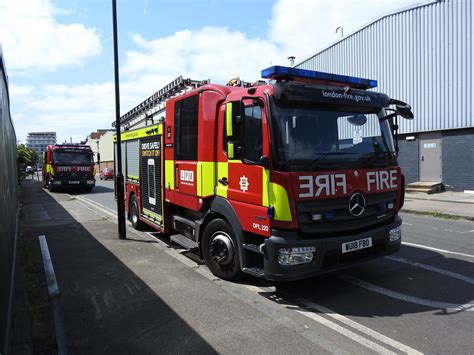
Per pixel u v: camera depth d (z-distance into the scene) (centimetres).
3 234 427
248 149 487
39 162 7856
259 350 361
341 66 2066
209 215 595
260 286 539
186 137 648
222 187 545
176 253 725
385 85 1827
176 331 404
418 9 1670
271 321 425
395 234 530
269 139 450
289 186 438
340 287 532
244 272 516
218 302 481
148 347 373
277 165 443
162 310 458
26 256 713
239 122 465
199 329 407
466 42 1514
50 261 684
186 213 696
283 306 468
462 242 788
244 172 495
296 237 446
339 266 468
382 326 409
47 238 884
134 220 967
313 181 450
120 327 418
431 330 398
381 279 562
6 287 412
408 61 1720
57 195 2188
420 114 1691
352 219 484
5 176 532
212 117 566
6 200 535
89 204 1658
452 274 579
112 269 626
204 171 587
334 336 387
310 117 477
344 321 423
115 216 1248
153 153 802
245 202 496
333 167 471
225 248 552
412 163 1753
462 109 1540
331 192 462
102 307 473
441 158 1638
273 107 453
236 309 459
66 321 436
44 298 506
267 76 467
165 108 737
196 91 612
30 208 1509
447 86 1585
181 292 517
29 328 408
